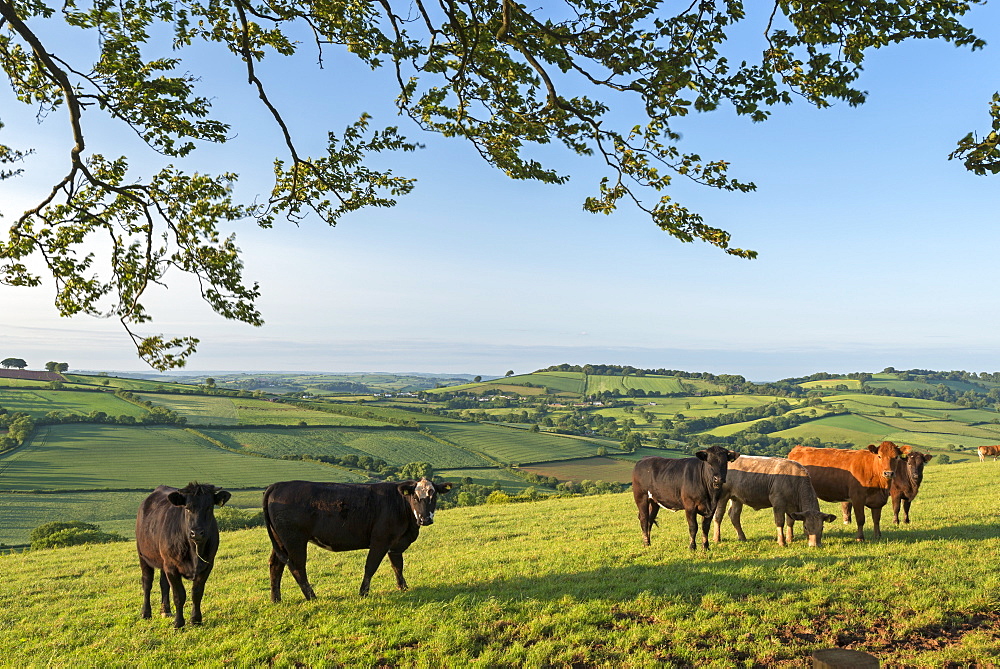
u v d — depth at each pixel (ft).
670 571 36.45
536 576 37.96
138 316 23.56
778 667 24.48
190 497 30.01
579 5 18.86
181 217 24.17
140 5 21.97
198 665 26.66
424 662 25.77
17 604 42.45
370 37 22.40
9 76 24.67
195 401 537.24
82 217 24.13
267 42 24.40
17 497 251.39
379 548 34.86
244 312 24.63
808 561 36.19
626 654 25.98
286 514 34.22
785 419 619.67
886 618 27.78
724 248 22.79
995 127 16.94
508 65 20.59
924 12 17.20
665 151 21.63
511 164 25.04
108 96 22.56
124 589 45.57
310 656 26.96
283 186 26.91
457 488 288.51
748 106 19.53
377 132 25.22
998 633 25.79
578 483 342.64
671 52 19.03
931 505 57.82
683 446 510.58
